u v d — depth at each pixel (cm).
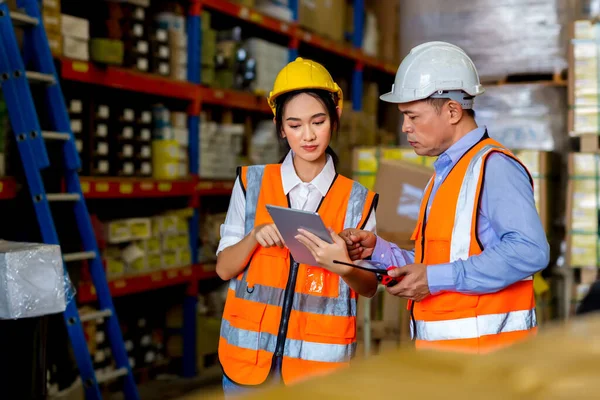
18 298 208
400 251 201
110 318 337
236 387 189
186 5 468
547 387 25
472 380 26
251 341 190
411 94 181
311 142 192
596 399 24
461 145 181
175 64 450
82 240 334
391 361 29
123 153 410
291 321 188
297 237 175
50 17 349
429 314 177
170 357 470
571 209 422
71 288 239
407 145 649
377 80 839
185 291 468
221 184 491
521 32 514
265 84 530
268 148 554
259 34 595
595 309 229
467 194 174
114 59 374
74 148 325
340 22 648
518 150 427
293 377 185
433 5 542
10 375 216
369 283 190
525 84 500
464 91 180
